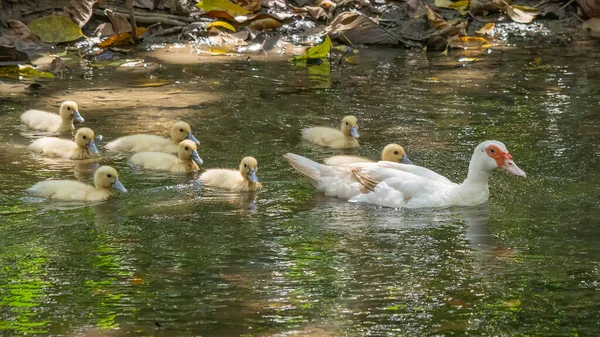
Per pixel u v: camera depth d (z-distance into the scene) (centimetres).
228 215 1219
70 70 2016
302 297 958
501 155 1245
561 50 2214
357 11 2433
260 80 1945
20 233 1142
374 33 2305
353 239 1127
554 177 1362
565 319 909
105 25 2281
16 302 945
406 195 1270
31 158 1465
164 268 1032
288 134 1588
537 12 2512
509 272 1023
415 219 1208
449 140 1545
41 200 1272
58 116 1642
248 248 1095
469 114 1694
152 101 1781
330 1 2484
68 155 1472
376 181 1292
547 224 1177
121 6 2369
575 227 1162
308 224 1185
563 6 2534
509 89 1867
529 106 1739
